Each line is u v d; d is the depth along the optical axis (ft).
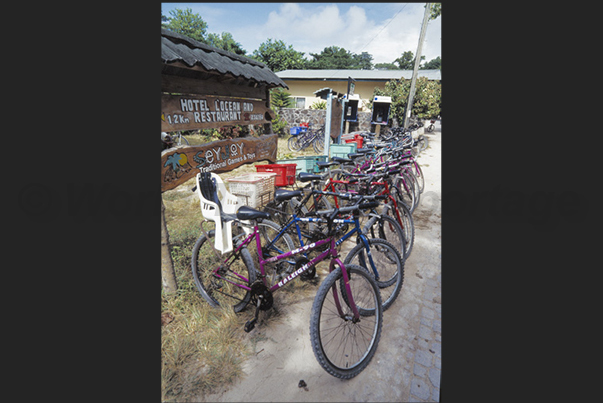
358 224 8.64
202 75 10.73
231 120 12.46
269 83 14.25
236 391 6.63
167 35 9.64
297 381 6.89
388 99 46.85
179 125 9.54
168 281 9.33
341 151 22.63
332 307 8.67
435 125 62.59
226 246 8.53
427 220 16.69
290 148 42.22
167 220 15.58
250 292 8.05
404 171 16.42
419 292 10.22
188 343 7.75
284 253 8.42
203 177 9.10
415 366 7.29
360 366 7.09
